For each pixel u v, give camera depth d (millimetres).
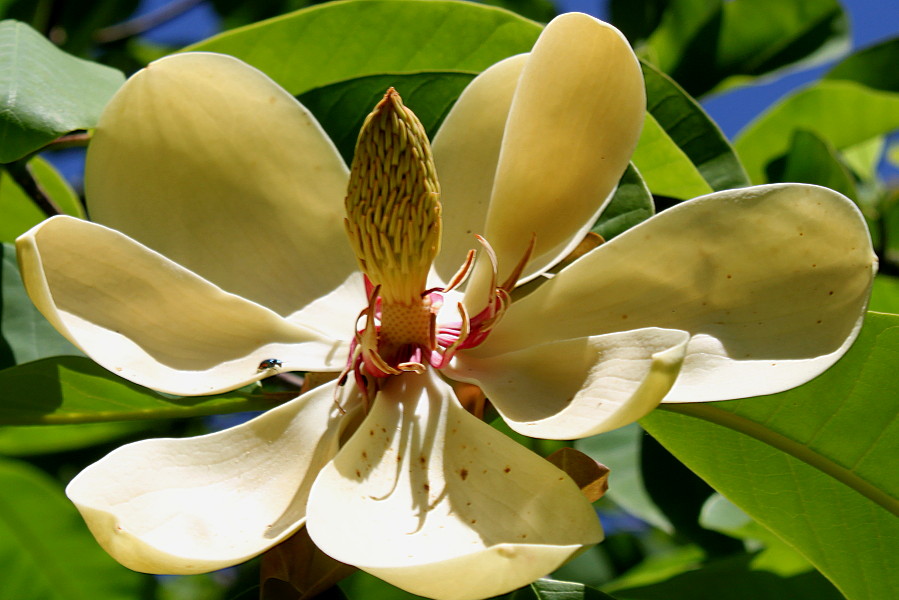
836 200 565
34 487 742
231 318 596
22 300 668
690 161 655
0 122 599
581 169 599
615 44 583
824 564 627
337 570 565
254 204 616
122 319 583
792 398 603
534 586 621
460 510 554
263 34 672
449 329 602
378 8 669
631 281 590
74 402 616
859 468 607
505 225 603
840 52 882
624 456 745
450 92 650
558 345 578
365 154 571
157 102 604
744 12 886
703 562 735
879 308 806
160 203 609
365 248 581
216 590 1034
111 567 758
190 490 559
